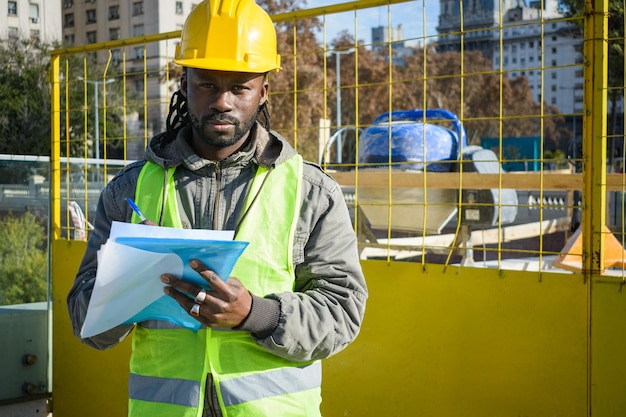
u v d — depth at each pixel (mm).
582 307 2941
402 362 3418
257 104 2221
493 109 31891
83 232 5328
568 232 6574
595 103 2873
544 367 3031
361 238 5051
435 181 4441
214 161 2244
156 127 22250
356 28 3521
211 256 1867
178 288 1918
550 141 34312
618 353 2865
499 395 3143
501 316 3135
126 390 4520
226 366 2119
